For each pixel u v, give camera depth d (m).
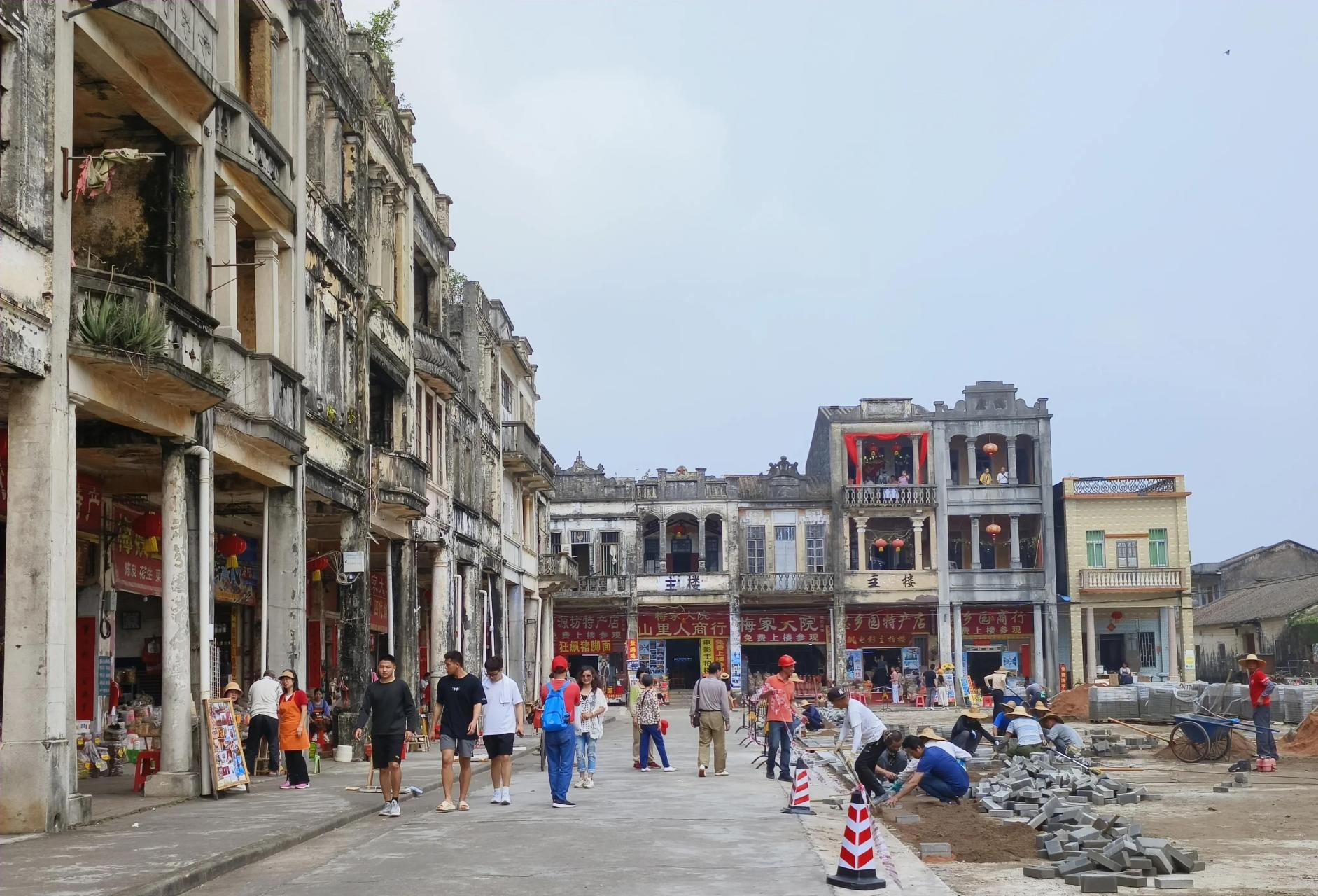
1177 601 62.22
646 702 23.58
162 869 10.80
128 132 17.72
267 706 20.28
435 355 35.19
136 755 20.83
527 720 41.72
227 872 11.38
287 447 21.22
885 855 11.96
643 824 14.66
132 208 17.86
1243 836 14.34
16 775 13.37
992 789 16.83
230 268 19.66
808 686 58.56
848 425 65.06
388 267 31.42
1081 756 24.05
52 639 13.78
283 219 22.17
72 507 14.43
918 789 17.38
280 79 22.94
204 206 18.14
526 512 54.56
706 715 22.05
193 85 17.14
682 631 65.69
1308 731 27.39
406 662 31.20
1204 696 34.22
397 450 31.09
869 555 65.06
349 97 27.58
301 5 23.38
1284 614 60.06
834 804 17.08
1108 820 13.20
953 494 63.94
